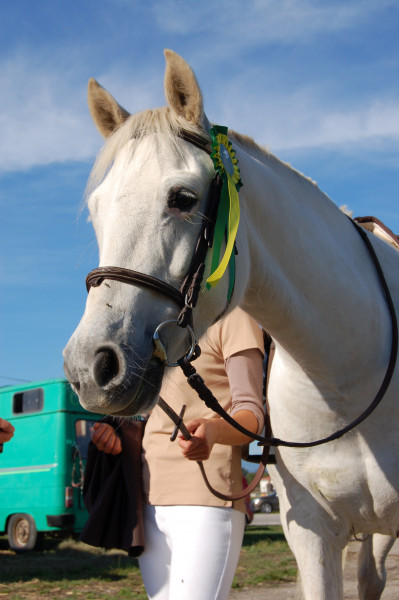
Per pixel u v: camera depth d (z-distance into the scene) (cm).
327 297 189
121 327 144
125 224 153
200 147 166
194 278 156
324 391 191
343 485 192
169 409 170
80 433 855
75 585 576
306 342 187
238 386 193
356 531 204
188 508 191
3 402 919
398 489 189
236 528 195
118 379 139
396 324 201
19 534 855
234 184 166
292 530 202
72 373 143
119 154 164
